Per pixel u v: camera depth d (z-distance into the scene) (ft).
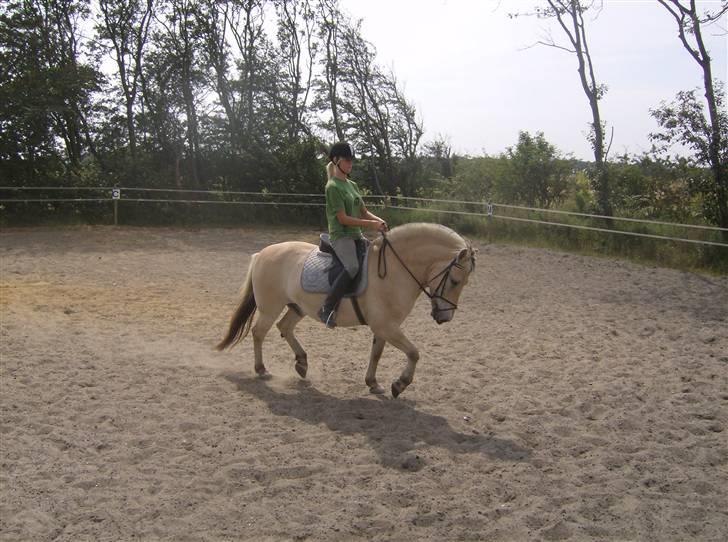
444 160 102.73
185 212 71.72
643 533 13.32
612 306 36.94
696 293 40.52
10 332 28.89
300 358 23.88
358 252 21.06
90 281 42.11
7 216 66.03
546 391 22.50
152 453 17.29
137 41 75.20
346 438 18.30
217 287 41.93
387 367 25.79
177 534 13.24
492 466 16.52
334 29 85.10
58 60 72.84
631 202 62.23
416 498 14.74
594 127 63.00
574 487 15.35
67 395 21.47
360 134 91.30
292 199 75.00
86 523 13.65
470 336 30.50
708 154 53.93
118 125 78.69
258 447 17.70
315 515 13.91
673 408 20.57
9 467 16.15
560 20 62.49
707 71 54.39
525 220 59.77
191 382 23.34
